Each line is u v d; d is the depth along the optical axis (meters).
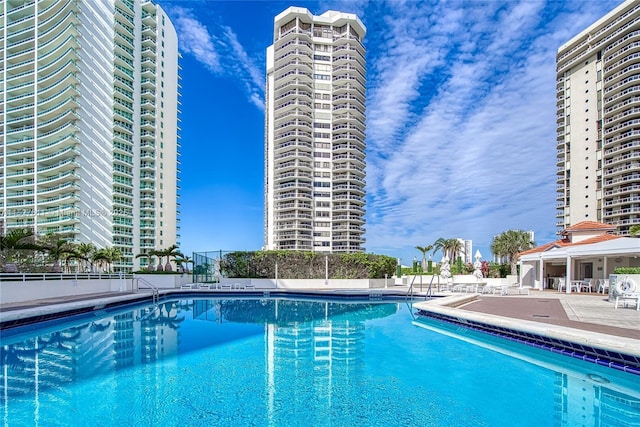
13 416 5.83
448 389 7.08
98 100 64.69
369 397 6.69
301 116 78.19
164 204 74.88
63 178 62.16
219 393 6.86
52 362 8.86
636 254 21.22
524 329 9.65
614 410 6.08
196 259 33.56
